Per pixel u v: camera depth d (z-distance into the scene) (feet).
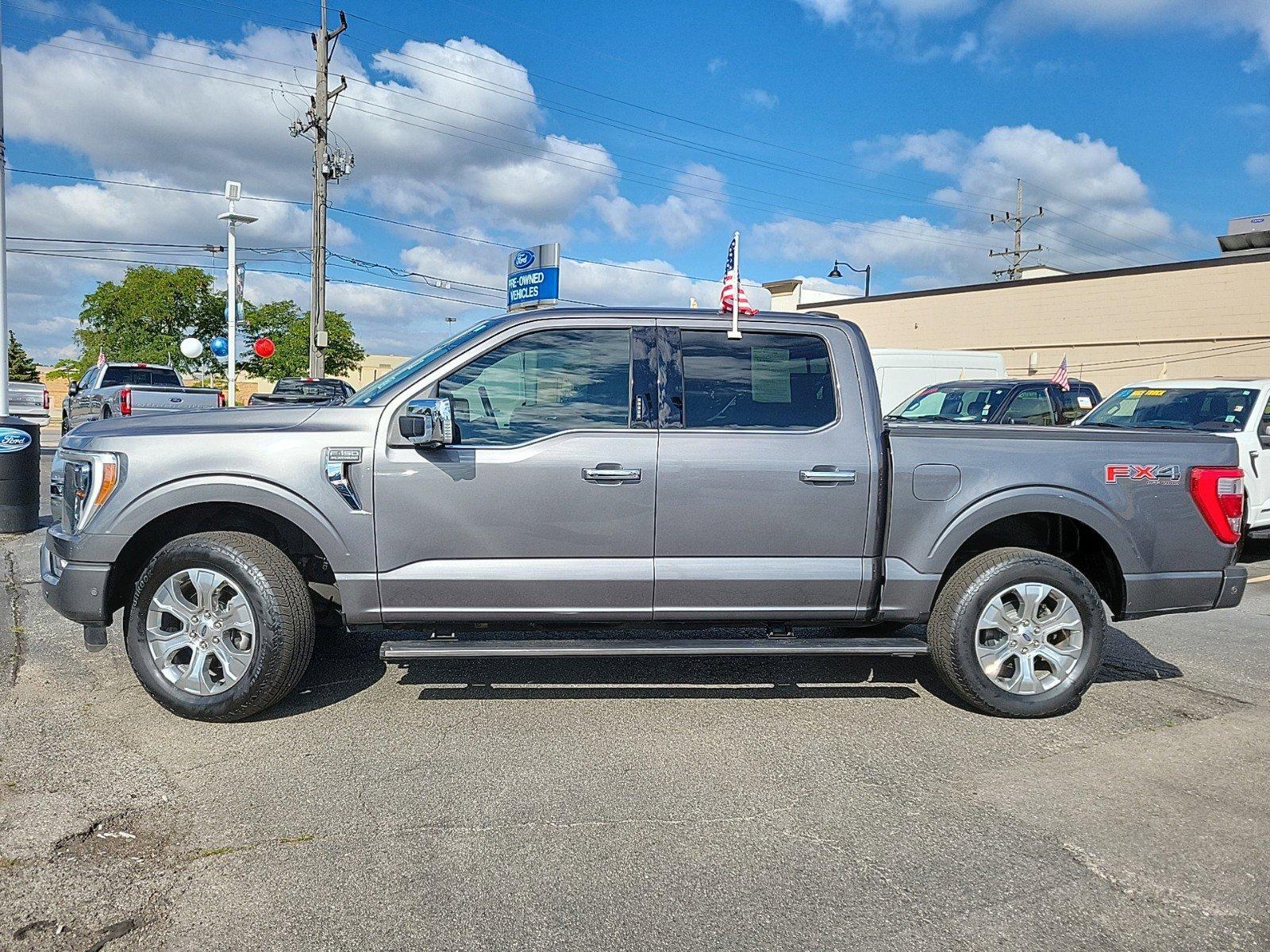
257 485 13.92
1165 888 9.88
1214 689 16.89
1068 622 14.97
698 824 11.25
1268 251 95.61
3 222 43.78
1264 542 35.19
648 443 14.38
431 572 14.11
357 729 14.19
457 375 14.51
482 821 11.23
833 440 14.75
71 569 13.97
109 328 150.30
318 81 83.71
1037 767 13.12
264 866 10.08
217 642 13.98
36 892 9.45
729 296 15.10
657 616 14.61
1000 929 9.09
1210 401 31.09
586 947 8.71
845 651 14.53
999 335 107.65
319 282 85.30
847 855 10.52
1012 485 14.90
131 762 12.80
